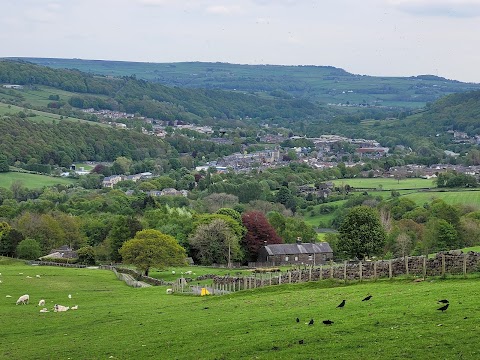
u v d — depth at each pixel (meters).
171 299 88.62
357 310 56.66
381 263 75.94
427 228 179.38
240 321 59.47
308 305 62.84
